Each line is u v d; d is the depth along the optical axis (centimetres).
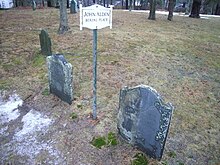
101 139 503
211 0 2811
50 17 1862
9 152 484
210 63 962
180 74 827
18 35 1238
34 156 472
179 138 512
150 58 943
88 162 452
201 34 1532
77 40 1121
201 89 735
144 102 436
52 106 628
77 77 759
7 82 759
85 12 429
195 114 602
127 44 1095
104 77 759
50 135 527
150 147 452
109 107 607
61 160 460
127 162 448
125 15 2191
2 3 3047
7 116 602
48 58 633
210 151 482
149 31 1449
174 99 661
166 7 4588
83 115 577
